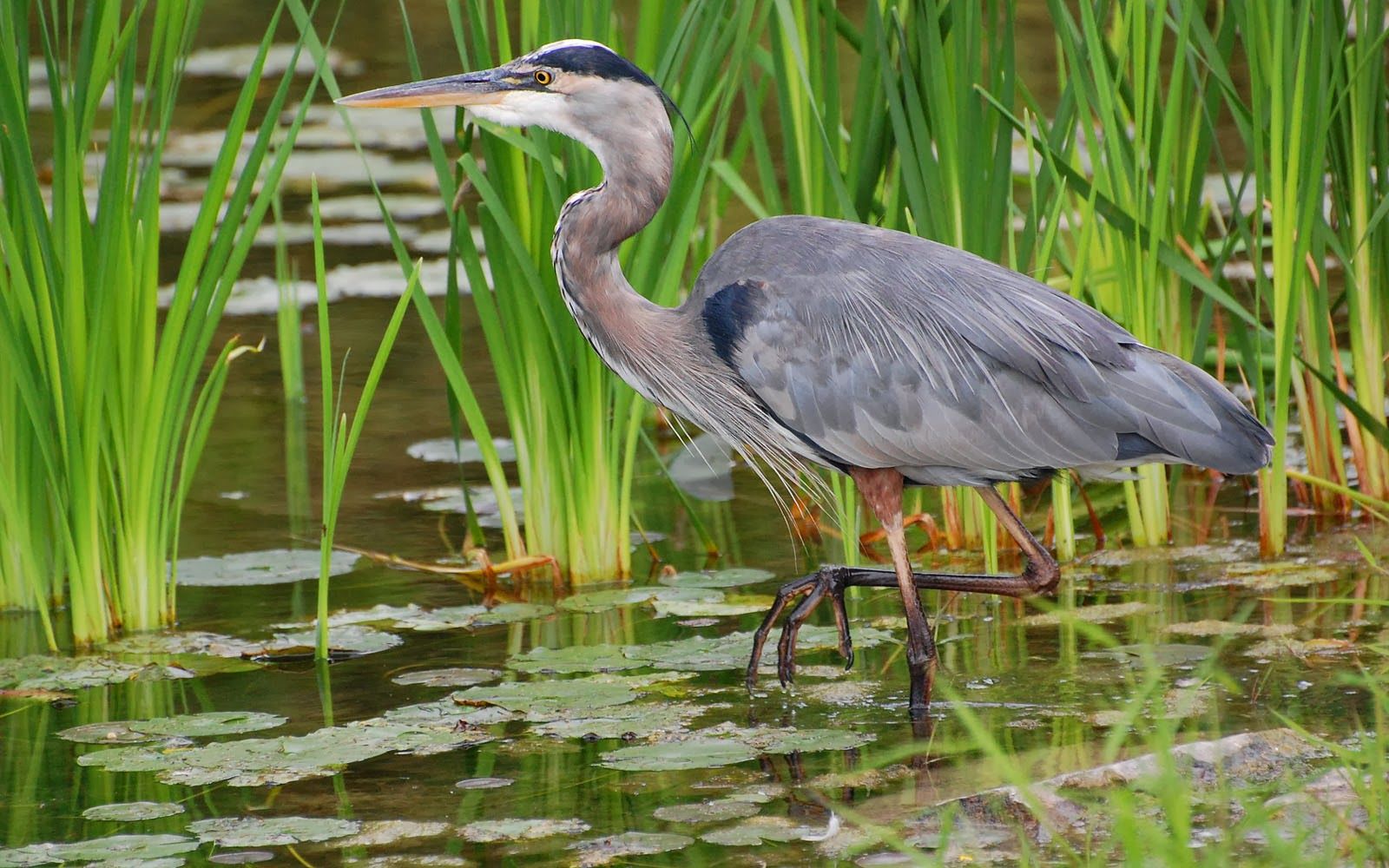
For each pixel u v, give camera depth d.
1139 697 6.78
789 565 12.24
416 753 8.59
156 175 10.46
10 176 10.38
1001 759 6.82
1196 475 14.55
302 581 11.95
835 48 11.60
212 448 15.02
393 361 17.27
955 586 9.70
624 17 26.91
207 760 8.44
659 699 9.38
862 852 7.17
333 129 28.06
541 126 10.18
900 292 9.57
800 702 9.34
